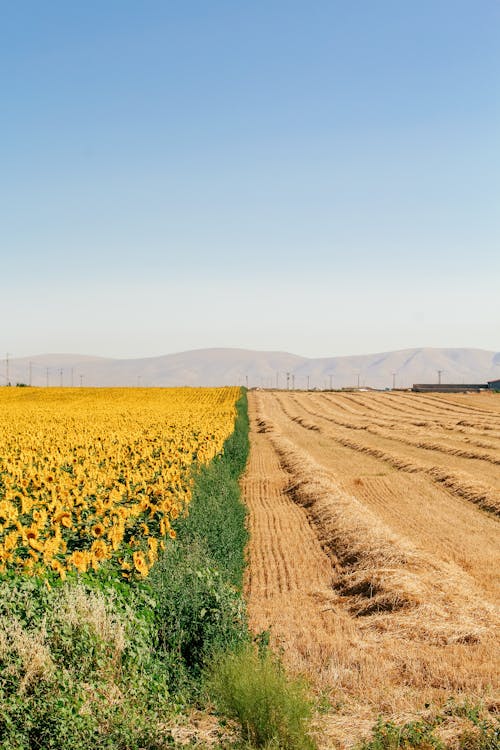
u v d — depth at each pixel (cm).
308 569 1482
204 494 1869
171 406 6738
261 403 8575
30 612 783
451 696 828
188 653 909
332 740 721
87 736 670
